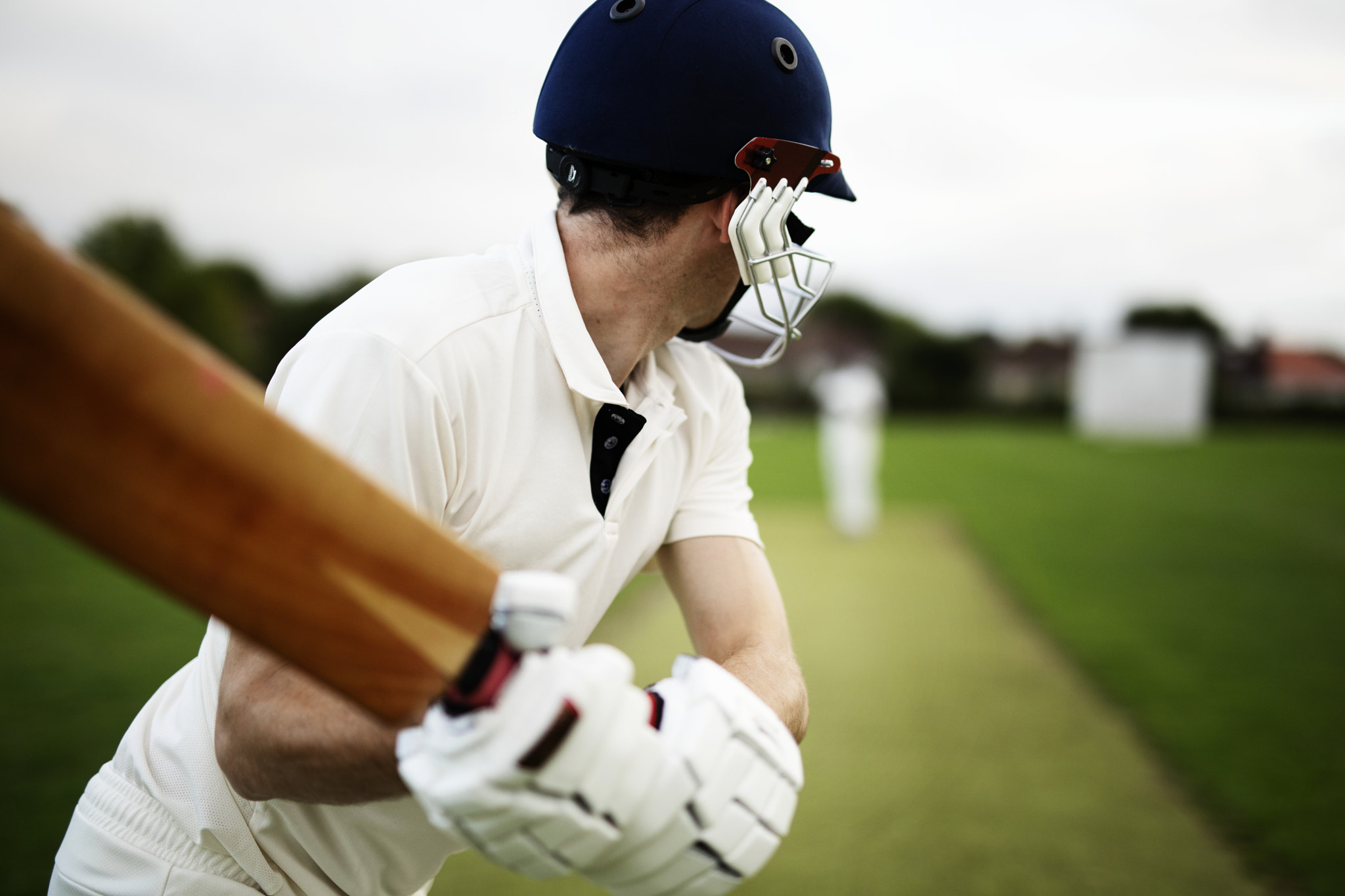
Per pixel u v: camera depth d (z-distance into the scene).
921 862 2.62
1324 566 7.27
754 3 0.99
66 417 0.39
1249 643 5.00
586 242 0.99
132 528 0.41
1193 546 8.11
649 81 0.93
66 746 3.25
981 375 34.66
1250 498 11.75
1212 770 3.29
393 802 1.01
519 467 0.92
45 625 4.87
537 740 0.48
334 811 0.99
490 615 0.52
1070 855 2.68
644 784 0.54
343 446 0.79
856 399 8.48
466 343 0.87
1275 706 3.99
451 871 2.52
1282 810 2.98
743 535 1.22
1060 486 12.92
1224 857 2.69
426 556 0.49
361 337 0.81
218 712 0.76
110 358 0.39
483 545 0.92
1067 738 3.59
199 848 0.99
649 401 1.04
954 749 3.45
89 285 0.39
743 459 1.30
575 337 0.94
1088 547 8.00
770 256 0.97
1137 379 30.62
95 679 3.99
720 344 1.38
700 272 1.02
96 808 1.03
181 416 0.41
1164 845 2.75
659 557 1.27
